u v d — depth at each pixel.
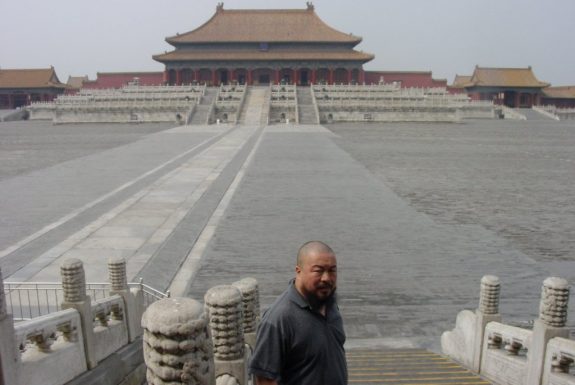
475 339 10.79
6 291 14.48
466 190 31.12
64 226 21.98
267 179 34.09
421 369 10.52
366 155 47.62
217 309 6.16
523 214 25.06
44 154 48.31
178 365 3.16
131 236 20.53
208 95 105.31
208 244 19.91
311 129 79.88
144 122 98.06
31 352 8.33
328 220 23.50
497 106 120.12
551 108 123.31
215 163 41.34
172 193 29.28
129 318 11.53
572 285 15.77
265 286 15.57
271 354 4.11
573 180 35.06
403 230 21.92
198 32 133.50
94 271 16.38
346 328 13.25
